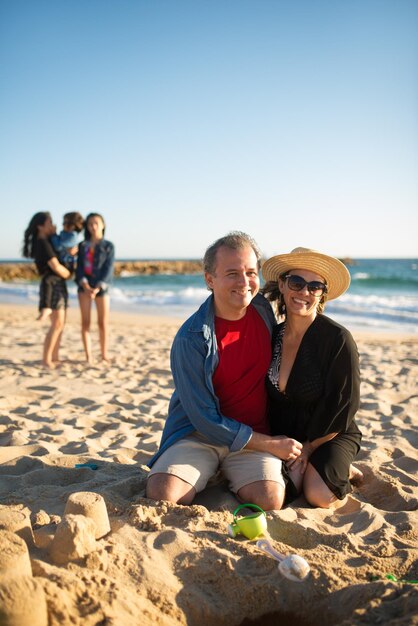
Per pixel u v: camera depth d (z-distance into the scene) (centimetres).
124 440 443
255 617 232
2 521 244
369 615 213
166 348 976
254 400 328
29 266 5272
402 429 486
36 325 1362
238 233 312
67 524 235
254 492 308
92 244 763
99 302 789
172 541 257
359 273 5356
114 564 236
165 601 222
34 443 411
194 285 3912
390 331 1422
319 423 323
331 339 318
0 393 593
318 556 259
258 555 253
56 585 208
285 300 325
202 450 321
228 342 314
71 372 719
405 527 295
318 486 316
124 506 291
